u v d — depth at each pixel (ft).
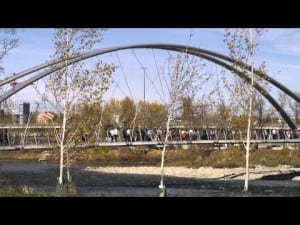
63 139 97.55
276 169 222.07
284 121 298.35
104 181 165.07
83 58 107.45
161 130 199.82
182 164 240.12
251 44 102.83
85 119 103.86
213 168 224.94
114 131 207.10
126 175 201.46
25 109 216.74
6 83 115.96
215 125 219.82
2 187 80.84
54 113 122.42
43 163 239.91
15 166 220.64
